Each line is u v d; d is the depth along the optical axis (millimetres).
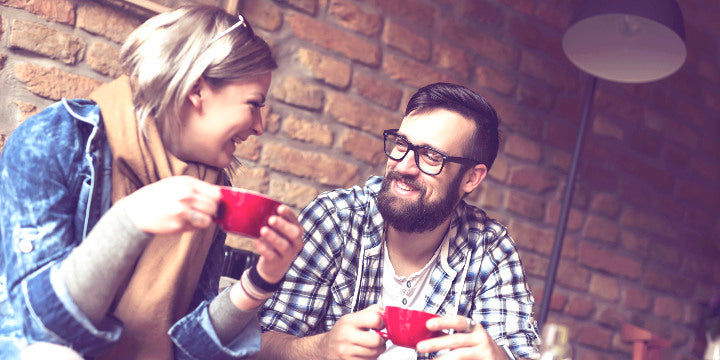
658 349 1836
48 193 975
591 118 2725
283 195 2078
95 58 1809
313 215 1476
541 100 2600
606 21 2387
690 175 2990
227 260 1717
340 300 1462
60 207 983
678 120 2975
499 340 1465
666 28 2311
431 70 2381
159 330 1055
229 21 1109
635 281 2791
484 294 1532
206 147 1097
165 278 1062
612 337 2711
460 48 2443
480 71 2477
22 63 1721
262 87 1106
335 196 1524
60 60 1766
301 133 2119
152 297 1052
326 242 1465
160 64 1050
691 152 3002
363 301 1473
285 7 2113
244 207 938
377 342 1139
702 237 3000
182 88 1044
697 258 2979
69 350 870
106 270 892
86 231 1006
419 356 1439
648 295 2820
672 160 2939
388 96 2287
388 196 1438
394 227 1444
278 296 1408
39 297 892
